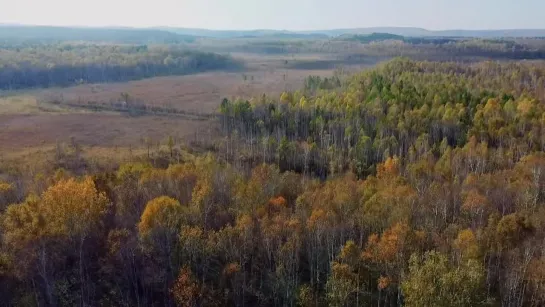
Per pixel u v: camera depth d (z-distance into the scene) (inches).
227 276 2972.4
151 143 6540.4
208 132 7116.1
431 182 4215.1
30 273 2891.2
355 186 3983.8
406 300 2477.9
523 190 3814.0
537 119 5713.6
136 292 2957.7
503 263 2997.0
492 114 5984.3
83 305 2888.8
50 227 2994.6
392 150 5462.6
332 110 6638.8
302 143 5866.1
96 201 3245.6
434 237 3031.5
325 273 3157.0
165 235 3112.7
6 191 3843.5
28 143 6505.9
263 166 4480.8
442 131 5861.2
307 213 3331.7
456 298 2353.6
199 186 3676.2
